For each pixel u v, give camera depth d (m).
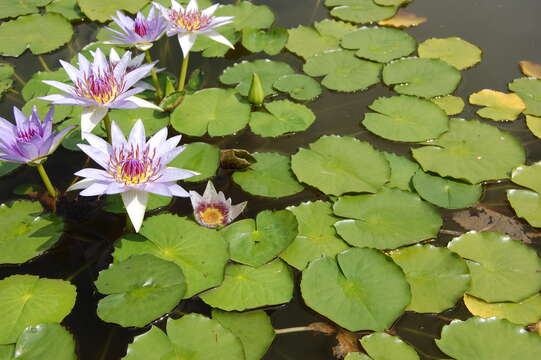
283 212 2.46
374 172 2.74
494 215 2.62
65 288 2.17
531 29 4.08
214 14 4.19
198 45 3.90
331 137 2.98
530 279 2.24
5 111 3.24
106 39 3.86
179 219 2.43
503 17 4.25
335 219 2.51
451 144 2.97
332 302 2.12
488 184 2.80
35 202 2.55
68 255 2.40
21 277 2.20
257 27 4.07
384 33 3.94
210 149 2.85
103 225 2.55
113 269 2.17
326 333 2.07
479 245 2.39
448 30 4.09
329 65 3.69
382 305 2.10
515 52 3.82
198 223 2.44
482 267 2.30
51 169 2.85
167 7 4.22
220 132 3.04
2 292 2.12
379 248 2.34
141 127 2.27
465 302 2.18
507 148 2.93
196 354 1.88
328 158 2.85
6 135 2.23
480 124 3.09
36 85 3.37
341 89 3.49
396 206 2.57
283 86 3.48
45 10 4.33
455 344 1.99
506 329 2.02
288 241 2.31
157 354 1.88
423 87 3.45
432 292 2.19
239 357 1.88
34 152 2.23
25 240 2.36
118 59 2.87
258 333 2.03
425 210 2.56
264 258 2.27
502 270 2.29
